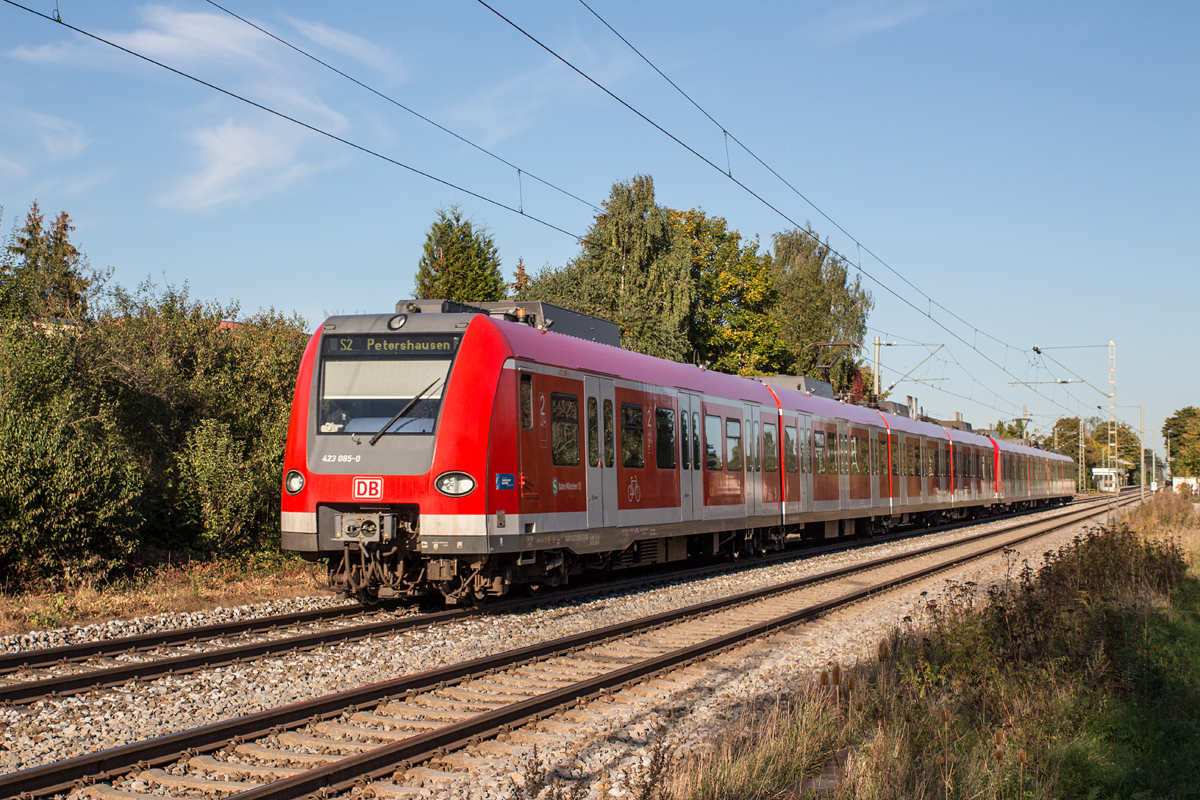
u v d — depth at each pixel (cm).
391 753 602
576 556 1440
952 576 1823
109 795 545
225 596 1362
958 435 3875
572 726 720
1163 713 802
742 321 5262
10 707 736
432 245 5050
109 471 1414
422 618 1148
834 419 2527
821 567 1983
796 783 617
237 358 1900
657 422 1623
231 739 638
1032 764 639
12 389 1428
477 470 1172
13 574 1327
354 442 1197
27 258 1709
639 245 4144
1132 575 1388
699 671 944
